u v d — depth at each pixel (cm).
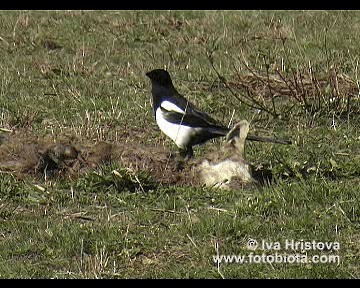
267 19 2311
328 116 1672
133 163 1406
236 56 2042
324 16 2327
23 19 2292
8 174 1395
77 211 1298
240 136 1398
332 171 1398
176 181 1379
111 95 1820
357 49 2069
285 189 1316
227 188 1349
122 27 2259
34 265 1152
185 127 1430
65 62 2016
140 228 1236
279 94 1781
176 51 2106
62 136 1530
